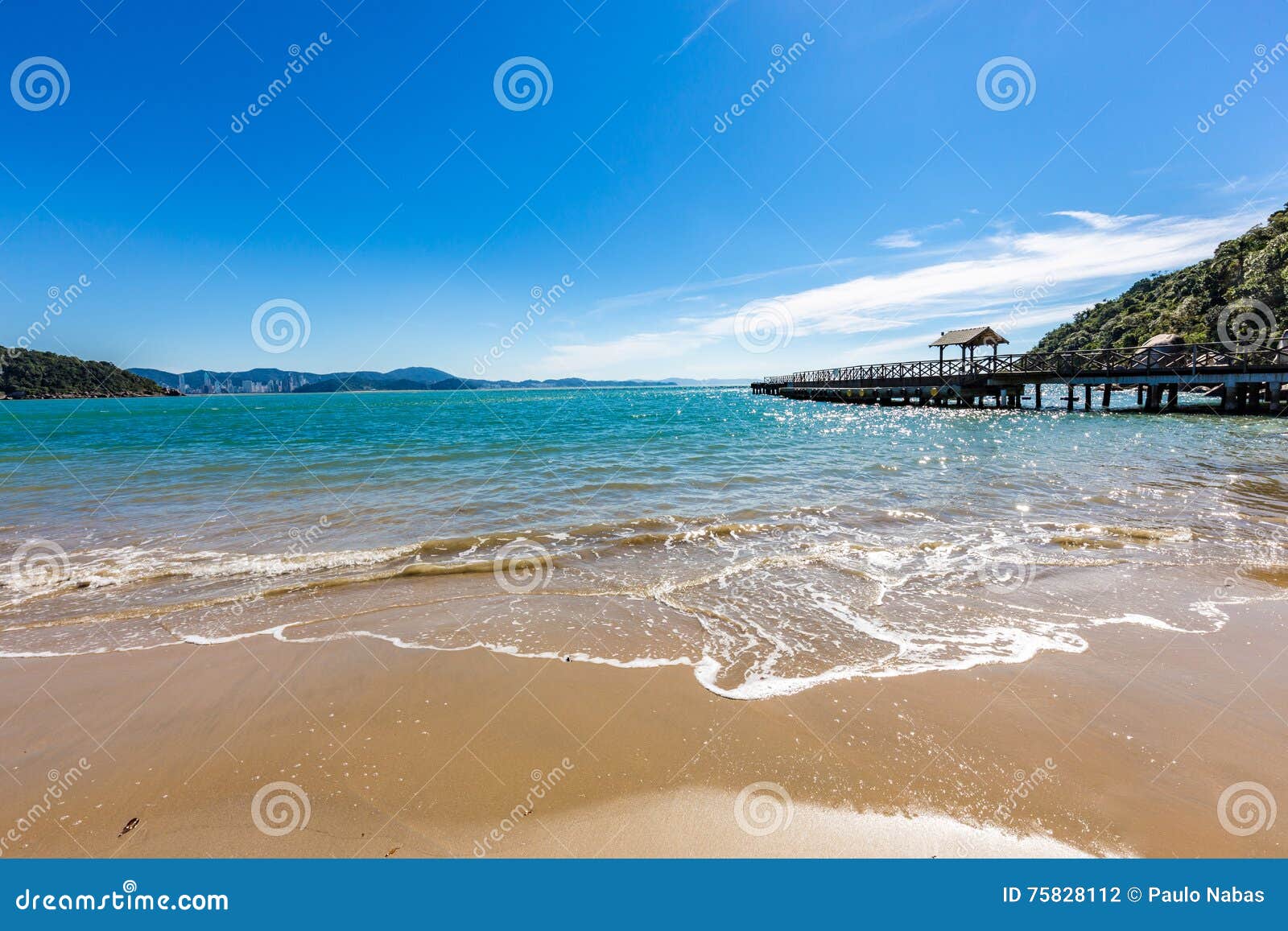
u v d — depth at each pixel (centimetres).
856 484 1252
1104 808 309
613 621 578
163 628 569
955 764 348
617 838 299
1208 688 428
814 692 433
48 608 623
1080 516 955
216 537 888
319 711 419
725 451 1820
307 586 686
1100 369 3000
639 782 339
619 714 409
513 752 368
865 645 514
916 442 2045
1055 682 440
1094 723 386
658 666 481
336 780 346
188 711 421
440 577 714
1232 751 354
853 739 374
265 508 1067
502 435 2416
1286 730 375
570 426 2934
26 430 2880
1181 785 325
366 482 1305
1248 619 553
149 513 1034
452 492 1199
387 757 366
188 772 354
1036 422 2697
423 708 422
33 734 395
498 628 562
